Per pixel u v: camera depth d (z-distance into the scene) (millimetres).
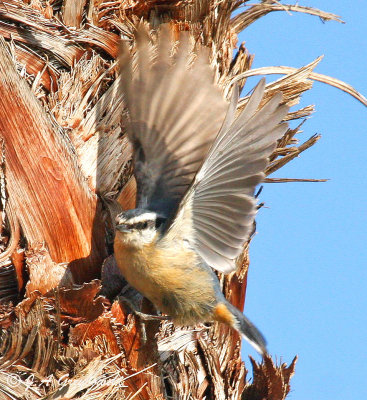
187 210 8656
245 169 8195
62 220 8570
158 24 10109
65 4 9445
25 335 8000
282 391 9250
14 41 9242
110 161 9125
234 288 9781
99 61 9453
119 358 8305
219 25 10102
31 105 8711
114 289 8969
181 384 8938
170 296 9062
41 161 8625
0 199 8570
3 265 8445
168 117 9070
